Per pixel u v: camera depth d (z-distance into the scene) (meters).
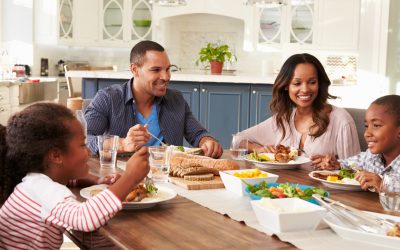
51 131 1.38
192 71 7.52
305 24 6.82
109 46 7.37
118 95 2.66
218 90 5.15
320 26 6.76
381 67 6.66
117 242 1.23
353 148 2.60
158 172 1.92
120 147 2.29
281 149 2.34
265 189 1.57
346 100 6.65
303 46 6.82
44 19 6.94
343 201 1.67
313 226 1.34
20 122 1.38
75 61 7.76
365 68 6.77
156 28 7.19
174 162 2.08
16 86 5.93
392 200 1.54
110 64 7.79
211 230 1.33
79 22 7.26
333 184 1.85
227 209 1.54
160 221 1.40
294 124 2.70
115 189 1.33
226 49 5.48
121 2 7.28
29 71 6.92
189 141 2.81
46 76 7.24
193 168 1.96
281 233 1.31
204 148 2.46
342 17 6.71
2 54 6.80
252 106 5.15
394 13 6.54
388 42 6.61
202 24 7.46
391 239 1.21
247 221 1.41
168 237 1.26
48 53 7.39
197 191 1.79
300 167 2.28
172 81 5.16
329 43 6.77
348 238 1.28
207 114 5.17
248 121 5.17
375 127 1.97
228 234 1.30
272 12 6.86
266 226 1.36
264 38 6.90
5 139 1.44
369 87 6.75
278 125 2.71
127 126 2.66
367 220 1.37
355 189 1.83
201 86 5.14
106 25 7.35
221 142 5.21
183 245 1.20
